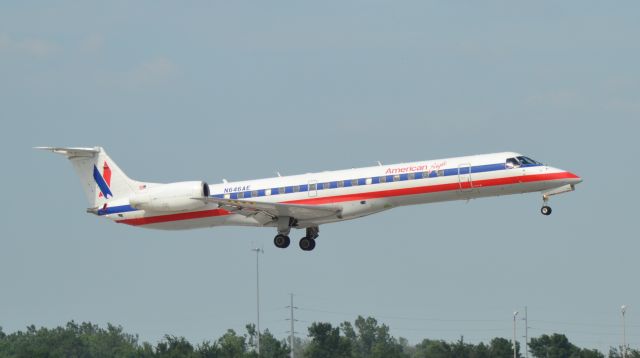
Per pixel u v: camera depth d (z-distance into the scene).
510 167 181.38
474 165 182.88
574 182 179.50
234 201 183.25
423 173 184.25
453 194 183.75
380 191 185.88
